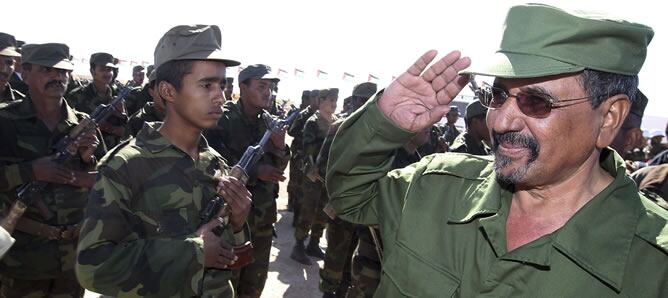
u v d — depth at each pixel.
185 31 2.13
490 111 1.23
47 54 3.28
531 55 1.11
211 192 2.26
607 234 1.18
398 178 1.56
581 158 1.19
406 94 1.33
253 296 3.81
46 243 3.11
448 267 1.34
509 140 1.18
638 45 1.13
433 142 6.01
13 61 4.37
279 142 4.23
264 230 3.91
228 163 3.99
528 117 1.15
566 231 1.20
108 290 1.82
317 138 5.92
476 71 1.17
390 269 1.43
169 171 2.10
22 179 2.93
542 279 1.20
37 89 3.28
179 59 2.10
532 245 1.22
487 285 1.25
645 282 1.14
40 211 3.05
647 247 1.17
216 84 2.20
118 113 5.25
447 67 1.28
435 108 1.33
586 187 1.27
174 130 2.22
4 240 1.19
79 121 3.62
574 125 1.13
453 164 1.50
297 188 7.22
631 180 1.30
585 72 1.11
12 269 3.05
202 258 1.93
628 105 1.19
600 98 1.13
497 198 1.32
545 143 1.14
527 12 1.14
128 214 1.95
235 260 2.15
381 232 1.52
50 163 3.02
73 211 3.23
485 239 1.31
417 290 1.36
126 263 1.82
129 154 2.03
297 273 5.54
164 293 1.85
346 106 10.97
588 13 1.13
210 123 2.21
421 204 1.44
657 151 8.61
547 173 1.18
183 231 2.07
